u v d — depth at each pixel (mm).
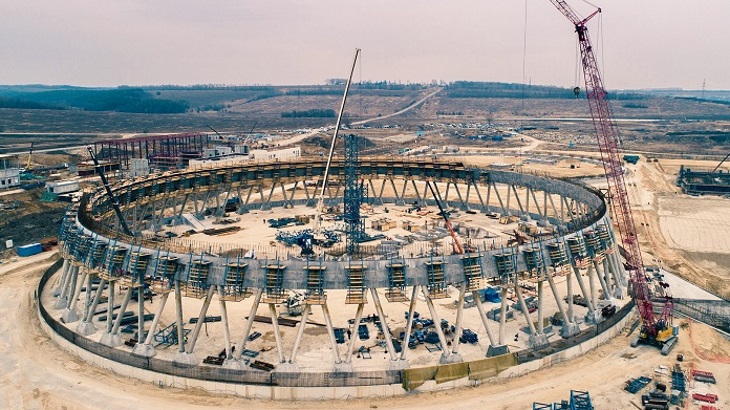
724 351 104562
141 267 94938
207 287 92562
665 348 100938
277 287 89688
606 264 121938
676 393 86375
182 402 84375
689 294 133250
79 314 112500
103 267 99688
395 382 86125
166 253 95062
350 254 118312
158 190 182125
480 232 180625
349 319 111062
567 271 104688
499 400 84750
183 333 97750
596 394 86688
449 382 88000
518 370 92438
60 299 115625
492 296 122000
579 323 109250
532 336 99750
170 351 96688
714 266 168375
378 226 186250
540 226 188000
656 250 177250
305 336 103188
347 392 85250
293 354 89875
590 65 146375
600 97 148250
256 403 84375
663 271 150625
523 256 98812
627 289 128750
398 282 90312
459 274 93688
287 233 174750
